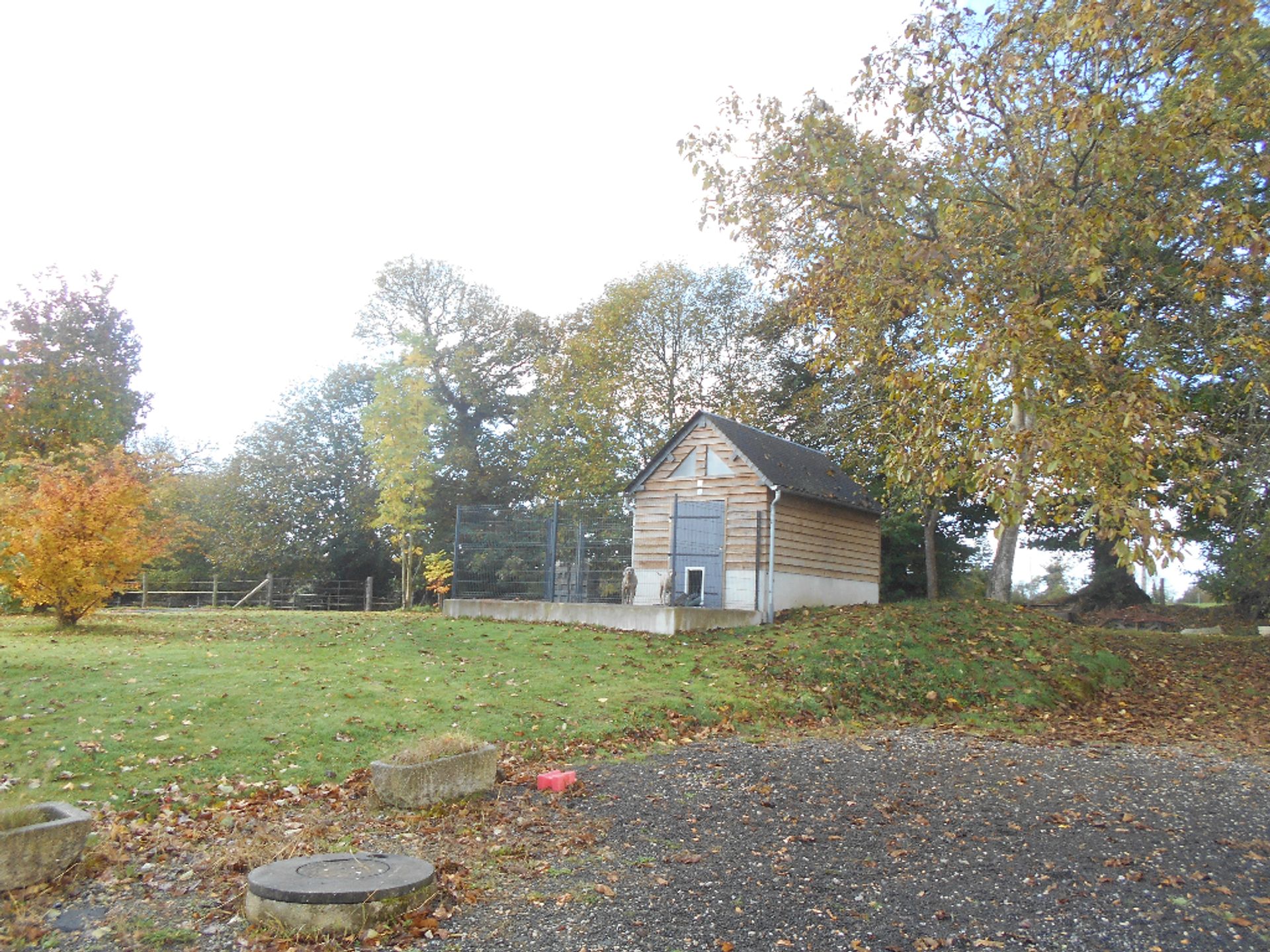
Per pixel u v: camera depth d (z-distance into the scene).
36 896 5.81
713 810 8.31
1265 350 13.70
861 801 8.68
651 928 5.57
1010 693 15.28
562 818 8.01
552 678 13.76
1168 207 13.16
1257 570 21.19
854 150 14.53
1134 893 6.32
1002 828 7.82
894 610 19.69
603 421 34.72
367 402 43.88
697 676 14.48
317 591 42.19
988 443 10.84
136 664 12.88
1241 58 12.03
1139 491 10.36
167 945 5.23
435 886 5.94
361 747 9.87
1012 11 13.73
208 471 44.16
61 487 17.67
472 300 45.12
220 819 7.67
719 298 36.53
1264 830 7.96
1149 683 17.27
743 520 20.81
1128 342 15.80
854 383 25.33
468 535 22.50
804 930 5.58
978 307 12.34
